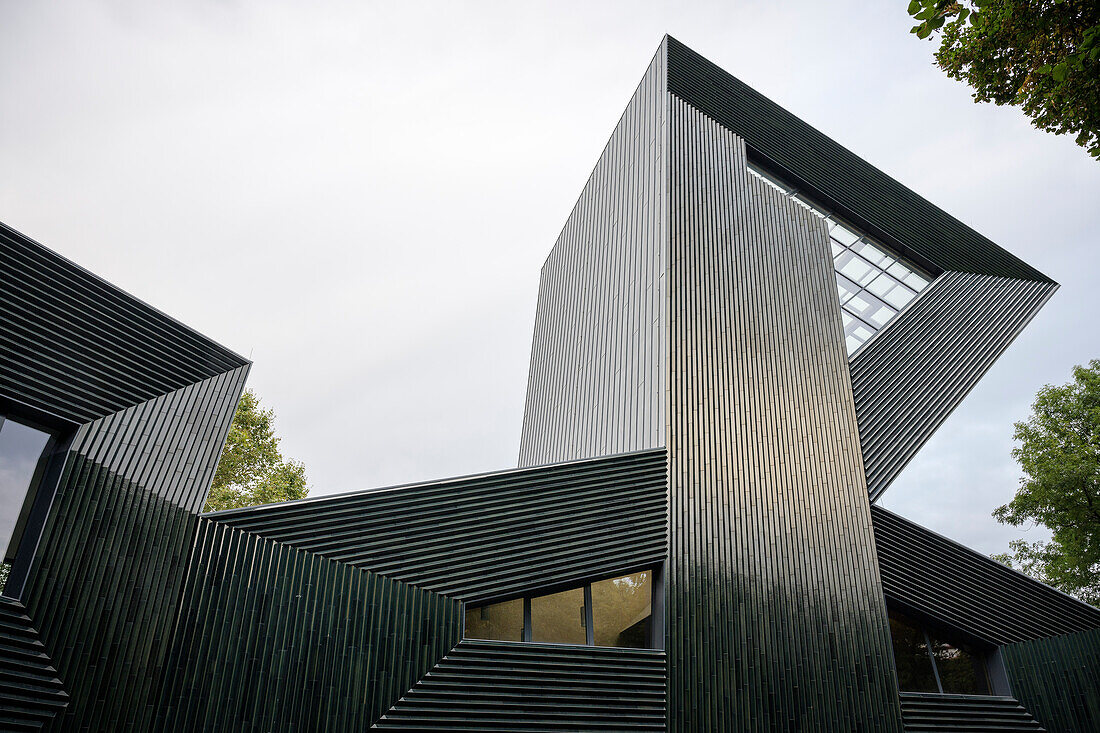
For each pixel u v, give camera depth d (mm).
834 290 13234
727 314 11469
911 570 10656
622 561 8797
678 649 8508
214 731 6344
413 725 7086
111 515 6707
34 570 6109
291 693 6734
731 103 14961
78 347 7160
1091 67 6402
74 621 6176
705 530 9406
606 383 12555
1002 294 15242
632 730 7895
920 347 13516
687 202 12242
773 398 11094
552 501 8859
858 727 9039
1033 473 15289
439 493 8367
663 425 9922
